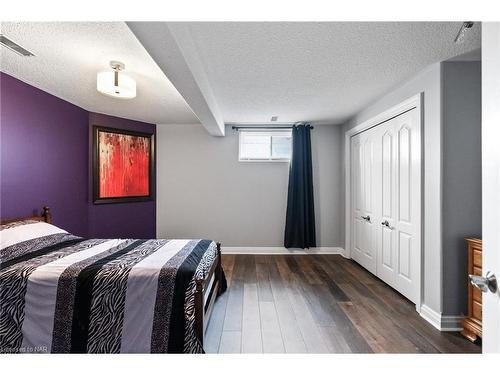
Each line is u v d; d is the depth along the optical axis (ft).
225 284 9.78
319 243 15.25
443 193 7.32
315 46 6.49
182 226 15.34
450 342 6.72
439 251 7.38
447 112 7.29
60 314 5.46
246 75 8.25
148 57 7.03
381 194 10.86
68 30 5.75
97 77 7.75
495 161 2.53
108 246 7.93
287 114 12.89
